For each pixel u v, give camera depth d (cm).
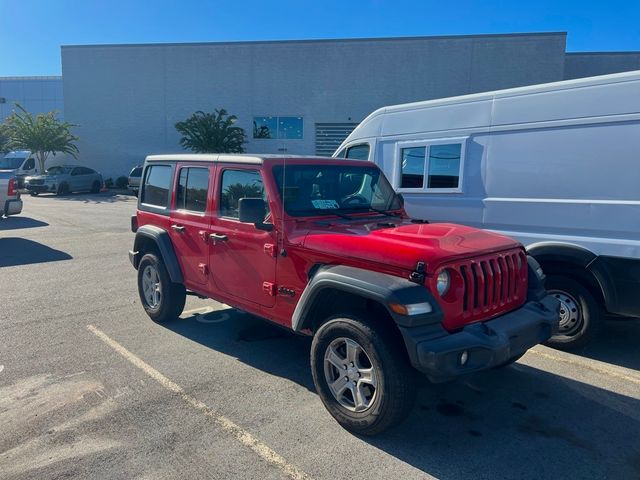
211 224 480
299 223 407
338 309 384
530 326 357
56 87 5897
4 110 5950
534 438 349
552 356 505
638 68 3080
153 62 3466
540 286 404
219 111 3212
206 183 492
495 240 382
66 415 370
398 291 308
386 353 319
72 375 441
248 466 310
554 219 503
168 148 3541
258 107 3359
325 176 456
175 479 296
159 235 545
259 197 427
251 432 349
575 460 323
